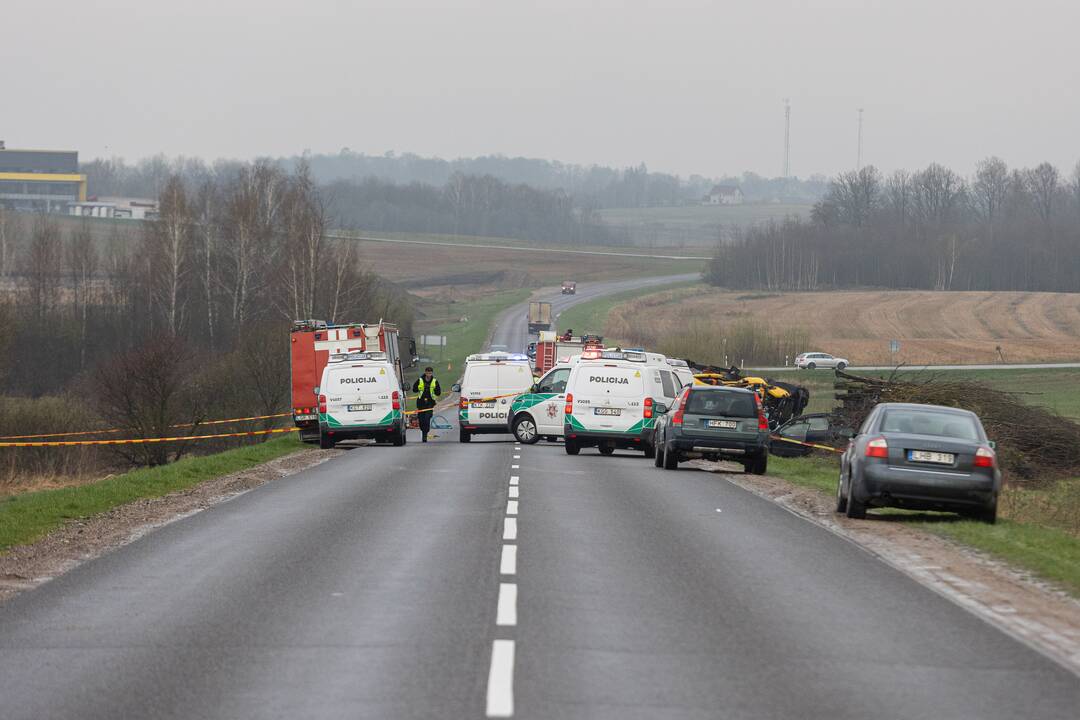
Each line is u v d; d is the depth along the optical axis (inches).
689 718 770.2
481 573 1317.7
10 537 1669.5
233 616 1091.9
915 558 1496.1
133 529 1731.1
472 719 759.1
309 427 4124.0
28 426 5017.2
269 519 1818.4
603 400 3376.0
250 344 5433.1
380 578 1286.9
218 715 773.3
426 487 2325.3
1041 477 3184.1
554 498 2111.2
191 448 4938.5
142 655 941.8
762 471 2906.0
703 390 2874.0
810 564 1427.2
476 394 4097.0
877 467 1834.4
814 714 784.3
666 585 1261.1
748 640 1005.8
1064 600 1226.6
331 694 821.2
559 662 914.7
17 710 788.6
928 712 793.6
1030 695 842.8
